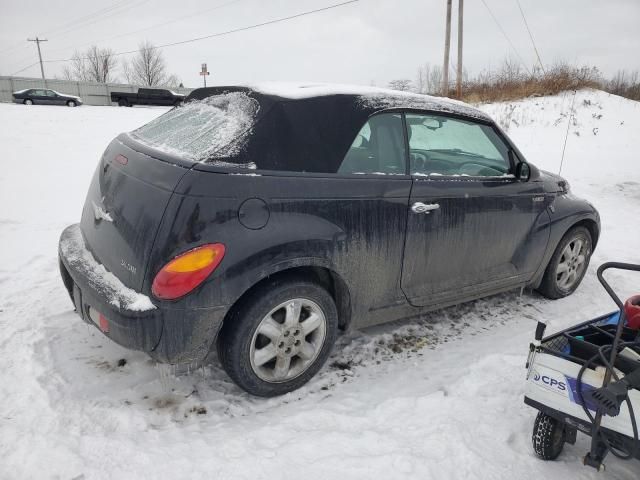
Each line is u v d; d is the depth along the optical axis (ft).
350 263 9.44
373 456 7.79
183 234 7.75
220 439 8.09
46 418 8.27
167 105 117.50
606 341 8.30
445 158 11.52
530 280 13.74
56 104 104.47
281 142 8.73
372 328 12.28
